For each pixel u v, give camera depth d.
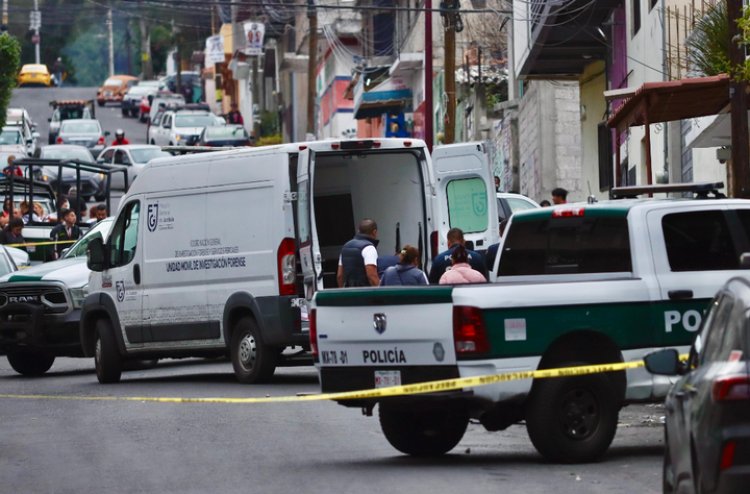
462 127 110.50
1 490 26.39
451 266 39.75
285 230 42.09
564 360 27.45
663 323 28.09
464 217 50.44
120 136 143.75
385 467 27.91
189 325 44.62
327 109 158.25
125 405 39.00
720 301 19.66
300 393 40.41
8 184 84.75
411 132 121.75
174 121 158.38
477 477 26.25
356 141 42.66
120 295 46.59
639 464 27.42
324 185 45.09
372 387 28.03
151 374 49.69
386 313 27.70
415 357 27.50
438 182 50.69
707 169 54.56
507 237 30.66
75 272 51.00
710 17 46.16
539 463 27.83
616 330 27.66
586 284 27.64
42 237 74.31
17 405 40.31
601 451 27.56
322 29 148.50
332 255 45.25
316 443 31.36
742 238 28.84
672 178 59.25
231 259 43.41
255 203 42.84
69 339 50.03
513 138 95.56
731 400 17.17
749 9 36.19
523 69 76.44
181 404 38.75
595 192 76.25
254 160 42.97
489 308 26.92
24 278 50.44
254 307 42.62
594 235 29.47
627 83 66.19
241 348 43.41
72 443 32.19
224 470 27.80
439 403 27.12
